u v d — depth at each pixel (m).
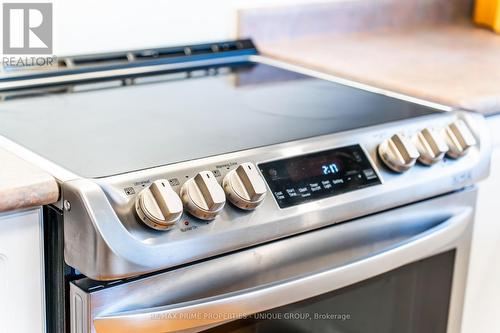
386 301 1.23
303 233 1.04
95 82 1.37
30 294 0.91
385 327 1.25
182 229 0.90
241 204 0.94
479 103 1.30
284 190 1.00
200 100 1.28
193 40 1.58
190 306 0.92
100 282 0.88
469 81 1.43
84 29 1.41
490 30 2.00
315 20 1.77
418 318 1.30
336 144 1.08
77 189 0.84
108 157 0.96
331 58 1.58
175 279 0.92
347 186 1.06
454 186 1.21
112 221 0.84
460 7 2.10
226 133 1.09
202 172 0.92
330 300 1.12
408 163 1.11
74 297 0.89
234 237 0.94
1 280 0.88
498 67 1.57
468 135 1.21
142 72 1.45
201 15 1.57
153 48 1.51
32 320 0.92
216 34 1.61
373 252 1.13
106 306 0.88
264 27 1.68
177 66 1.50
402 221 1.17
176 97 1.29
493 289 1.48
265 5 1.69
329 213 1.03
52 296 0.93
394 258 1.14
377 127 1.14
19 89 1.30
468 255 1.34
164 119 1.15
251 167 0.96
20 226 0.88
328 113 1.22
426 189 1.16
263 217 0.96
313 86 1.40
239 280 0.98
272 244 1.01
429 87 1.37
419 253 1.18
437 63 1.58
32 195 0.85
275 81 1.43
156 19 1.50
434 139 1.16
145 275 0.90
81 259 0.86
